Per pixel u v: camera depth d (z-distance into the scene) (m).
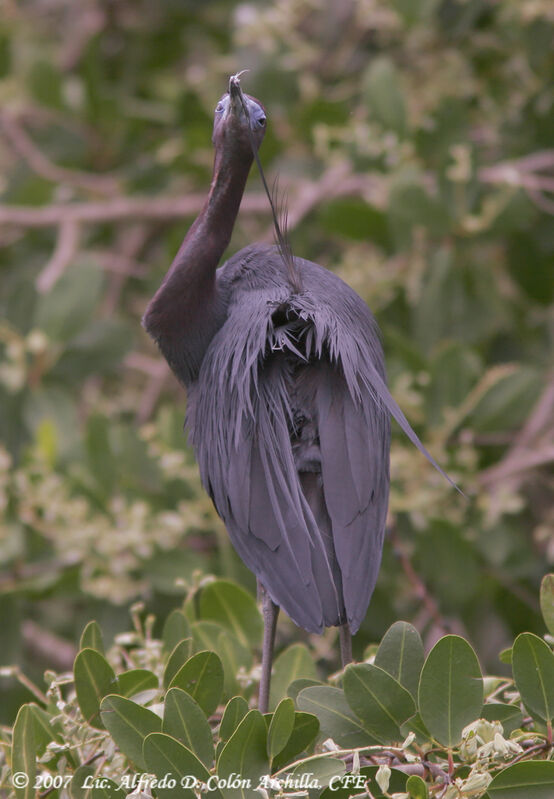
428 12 12.79
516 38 12.50
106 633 10.59
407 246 11.65
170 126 14.82
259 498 6.82
